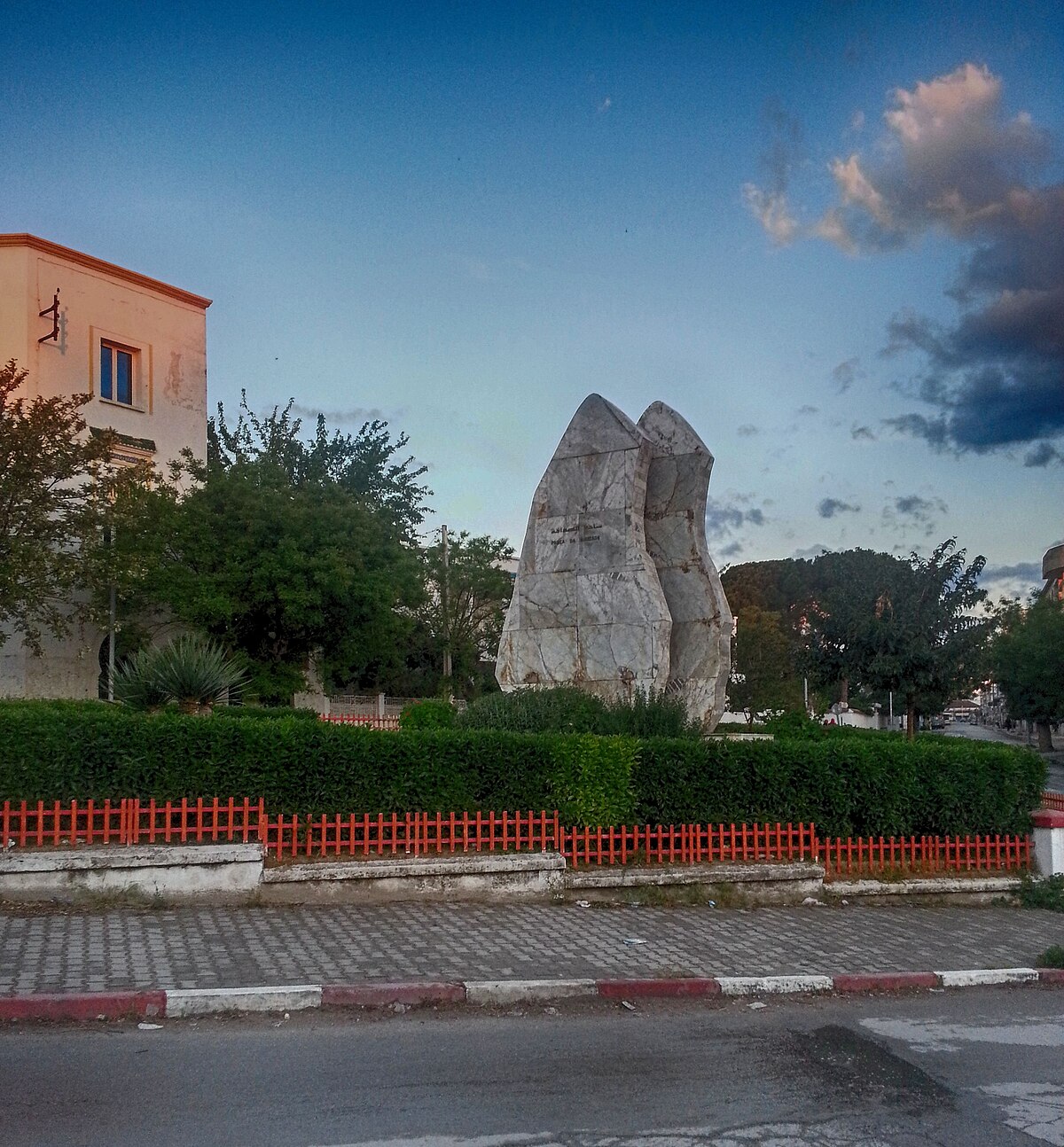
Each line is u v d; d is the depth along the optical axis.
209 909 8.77
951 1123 5.21
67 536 25.28
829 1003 7.56
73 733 9.18
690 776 10.78
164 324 31.08
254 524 27.50
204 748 9.46
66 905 8.53
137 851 8.80
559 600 16.02
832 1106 5.41
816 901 10.58
